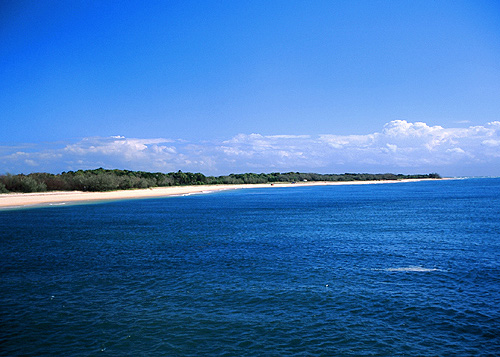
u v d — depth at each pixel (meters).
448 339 14.34
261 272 23.77
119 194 117.25
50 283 21.47
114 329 15.30
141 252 30.08
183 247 32.16
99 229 43.41
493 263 25.91
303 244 33.53
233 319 16.23
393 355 13.19
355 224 47.91
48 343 14.13
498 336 14.52
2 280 22.06
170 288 20.50
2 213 62.75
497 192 137.25
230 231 41.81
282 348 13.70
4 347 13.80
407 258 27.62
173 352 13.45
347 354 13.27
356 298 18.75
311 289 20.19
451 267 24.83
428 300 18.39
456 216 56.69
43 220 52.69
